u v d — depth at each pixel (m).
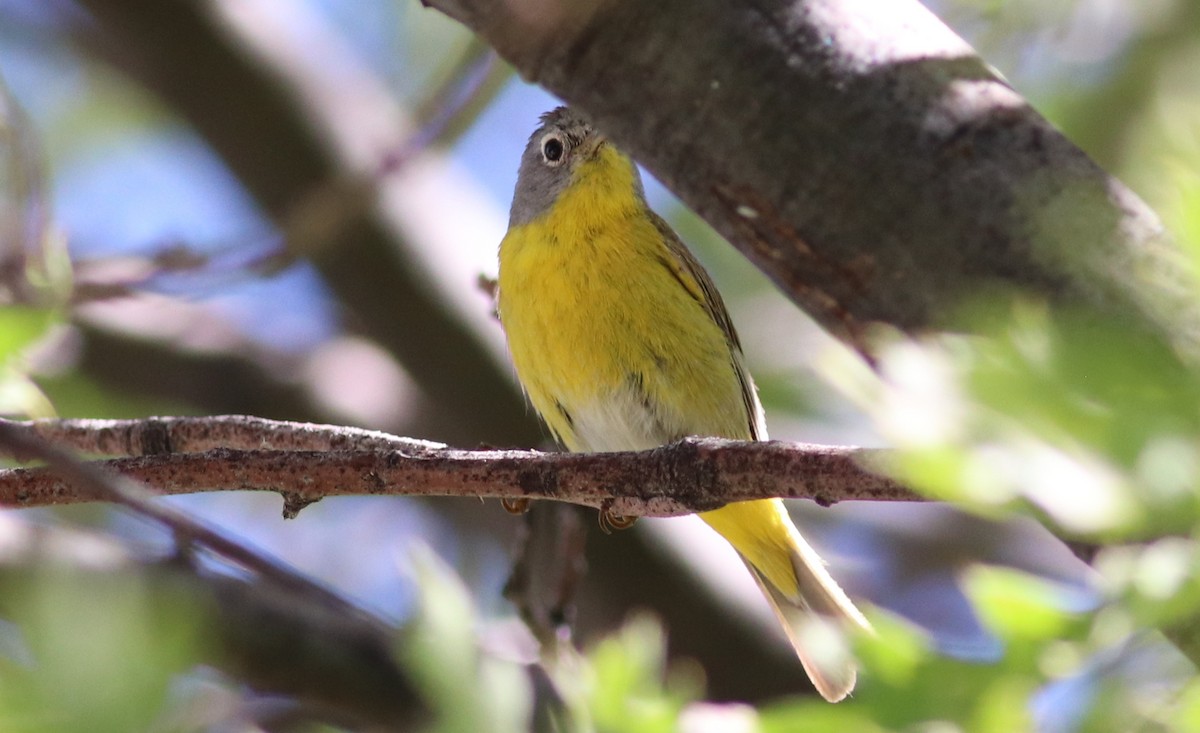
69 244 15.94
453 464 7.18
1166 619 3.59
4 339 6.45
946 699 3.82
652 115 6.69
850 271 6.24
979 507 3.46
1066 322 4.45
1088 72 10.73
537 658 7.02
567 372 11.08
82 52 16.73
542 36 6.84
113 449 8.22
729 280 16.59
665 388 10.92
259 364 16.17
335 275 15.95
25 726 3.47
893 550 16.75
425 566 5.10
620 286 10.92
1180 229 3.63
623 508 7.57
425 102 13.05
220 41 15.59
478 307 16.12
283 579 5.38
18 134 9.92
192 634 3.77
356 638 10.09
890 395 3.59
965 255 5.90
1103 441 3.50
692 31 6.54
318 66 16.34
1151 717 3.75
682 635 14.25
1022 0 10.53
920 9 6.48
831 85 6.30
